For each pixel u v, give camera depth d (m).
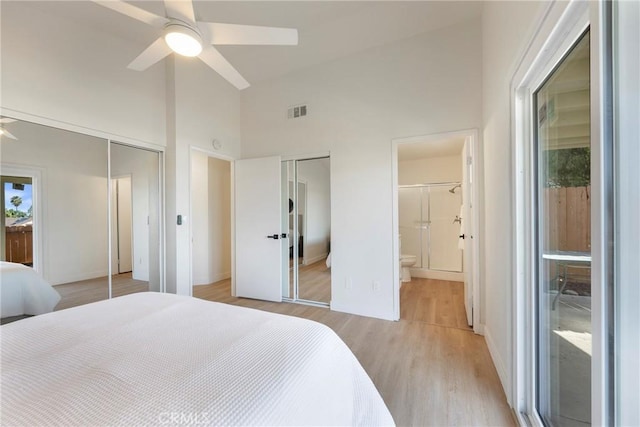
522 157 1.49
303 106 3.51
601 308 0.74
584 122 1.03
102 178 2.78
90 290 2.75
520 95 1.48
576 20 0.94
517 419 1.48
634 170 0.68
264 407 0.72
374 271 3.06
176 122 3.19
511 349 1.58
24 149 2.33
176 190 3.18
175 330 1.15
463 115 2.66
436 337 2.51
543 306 1.41
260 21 2.79
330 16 2.71
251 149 3.91
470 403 1.63
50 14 2.38
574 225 1.14
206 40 1.78
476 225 2.57
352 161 3.19
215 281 4.73
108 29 2.71
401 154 4.67
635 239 0.68
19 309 2.37
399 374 1.92
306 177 3.66
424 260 4.95
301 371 0.89
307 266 3.73
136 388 0.76
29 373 0.85
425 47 2.84
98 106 2.68
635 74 0.67
